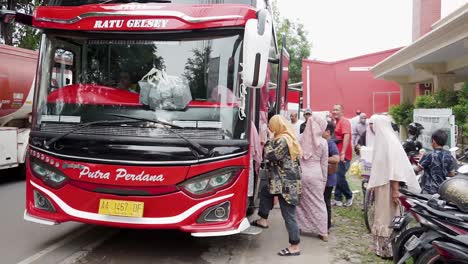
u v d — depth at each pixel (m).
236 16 4.45
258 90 5.30
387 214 4.96
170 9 4.55
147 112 4.52
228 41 4.54
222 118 4.48
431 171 5.29
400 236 4.13
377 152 5.01
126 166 4.37
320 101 20.39
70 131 4.55
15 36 15.41
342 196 8.41
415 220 4.05
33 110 4.83
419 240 3.72
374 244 5.14
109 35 4.69
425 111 8.73
